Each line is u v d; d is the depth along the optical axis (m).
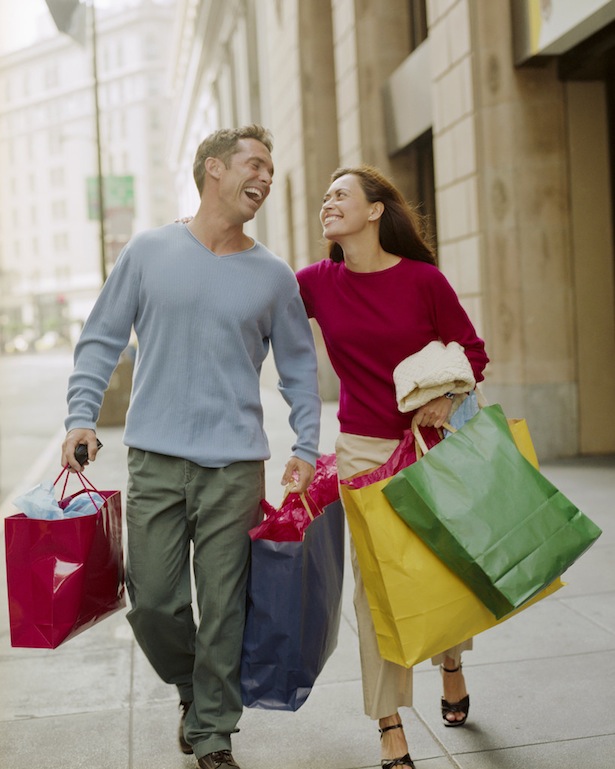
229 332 2.65
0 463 10.66
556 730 2.94
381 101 12.56
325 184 15.70
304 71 15.62
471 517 2.37
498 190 8.03
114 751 2.92
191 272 2.64
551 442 8.16
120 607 2.78
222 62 31.72
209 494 2.64
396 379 2.60
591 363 8.17
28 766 2.83
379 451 2.74
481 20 7.96
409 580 2.40
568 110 8.01
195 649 2.77
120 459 9.84
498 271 8.09
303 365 2.86
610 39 7.12
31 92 103.06
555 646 3.72
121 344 2.75
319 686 3.44
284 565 2.60
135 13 93.19
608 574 4.70
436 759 2.78
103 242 18.28
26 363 49.28
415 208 2.88
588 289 8.12
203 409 2.64
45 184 102.75
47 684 3.55
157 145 94.25
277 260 2.77
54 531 2.48
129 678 3.59
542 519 2.41
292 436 11.03
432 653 2.42
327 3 15.62
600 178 8.07
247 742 2.96
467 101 8.25
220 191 2.65
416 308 2.67
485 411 2.56
